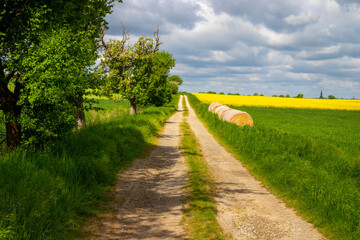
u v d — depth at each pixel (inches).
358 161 369.1
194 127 918.4
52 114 310.0
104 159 346.0
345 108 2180.1
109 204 248.2
